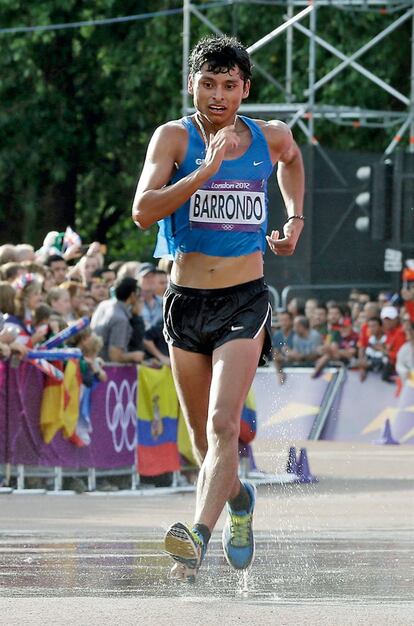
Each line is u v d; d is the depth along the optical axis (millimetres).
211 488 13016
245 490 14078
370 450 39812
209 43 13758
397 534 20750
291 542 19547
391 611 12492
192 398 14258
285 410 42625
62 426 27188
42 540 19219
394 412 42438
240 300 13758
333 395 42750
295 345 43500
